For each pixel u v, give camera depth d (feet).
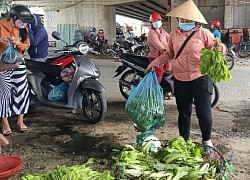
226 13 51.57
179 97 11.86
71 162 11.84
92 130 15.28
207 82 11.31
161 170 6.70
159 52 18.43
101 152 12.70
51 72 16.47
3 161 11.05
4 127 14.65
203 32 11.12
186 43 11.14
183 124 12.19
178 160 7.01
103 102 15.66
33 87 16.57
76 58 16.08
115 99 21.24
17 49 13.79
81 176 6.60
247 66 36.52
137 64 19.60
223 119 16.66
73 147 13.21
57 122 16.52
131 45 54.44
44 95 16.74
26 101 14.79
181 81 11.62
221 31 46.75
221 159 7.32
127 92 21.62
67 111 18.47
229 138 13.99
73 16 73.92
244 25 51.34
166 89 18.90
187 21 11.13
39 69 16.55
